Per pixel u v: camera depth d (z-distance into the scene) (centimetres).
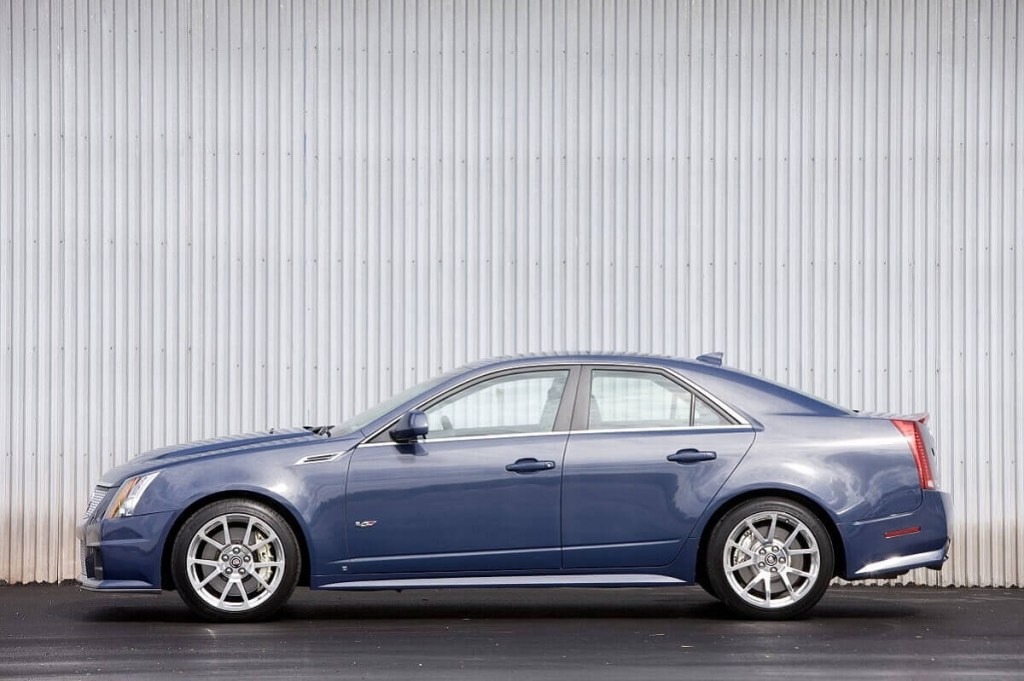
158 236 1532
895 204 1532
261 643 1025
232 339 1532
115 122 1534
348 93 1539
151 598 1338
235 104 1537
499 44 1539
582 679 876
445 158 1537
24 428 1520
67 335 1527
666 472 1119
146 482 1118
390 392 1531
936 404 1528
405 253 1536
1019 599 1376
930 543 1127
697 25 1540
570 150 1537
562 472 1116
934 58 1537
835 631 1095
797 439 1129
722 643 1026
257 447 1131
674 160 1538
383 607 1248
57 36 1534
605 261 1536
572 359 1156
